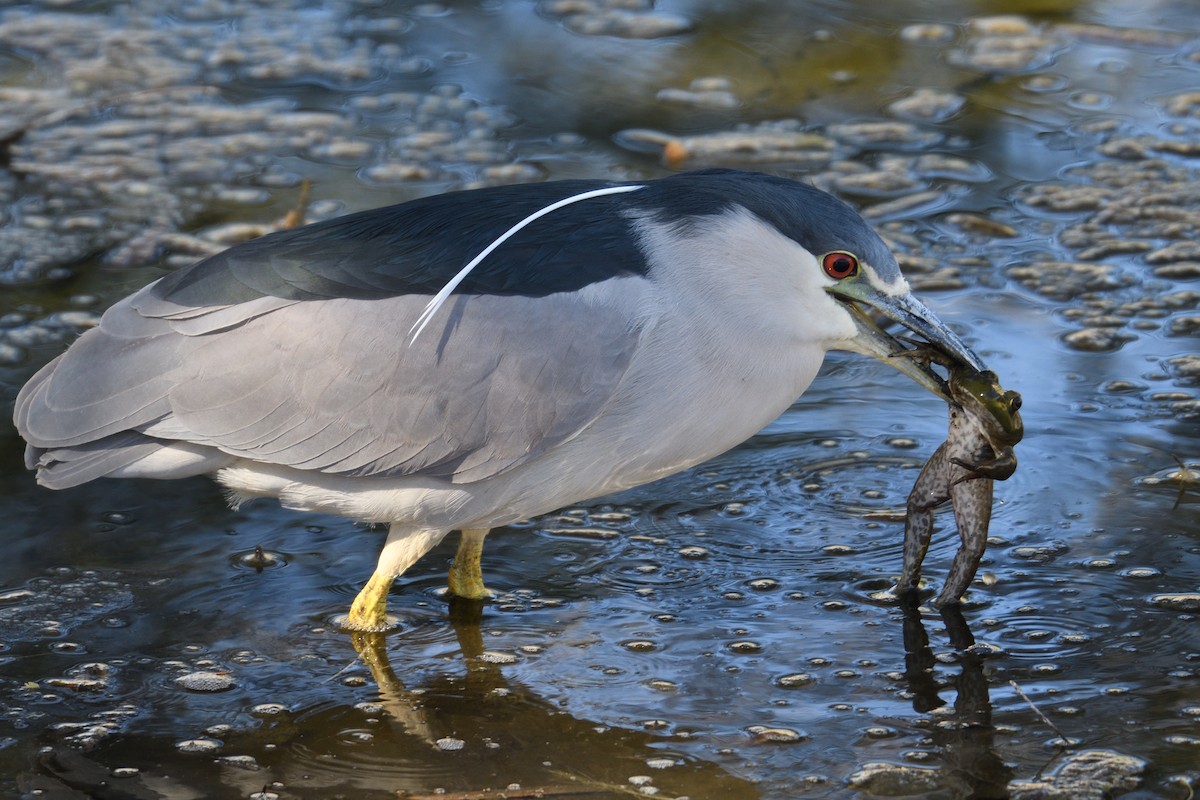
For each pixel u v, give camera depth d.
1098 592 8.59
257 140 14.91
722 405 8.15
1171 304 12.05
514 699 7.79
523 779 7.11
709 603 8.69
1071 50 16.92
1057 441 10.14
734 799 6.90
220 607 8.66
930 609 8.55
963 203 13.77
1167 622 8.28
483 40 17.23
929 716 7.53
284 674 8.03
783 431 10.48
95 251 12.80
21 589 8.73
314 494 8.25
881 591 8.74
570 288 7.92
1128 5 18.08
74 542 9.27
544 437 7.90
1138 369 11.07
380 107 15.67
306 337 7.95
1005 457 7.93
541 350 7.85
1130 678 7.80
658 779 7.07
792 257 7.96
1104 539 9.09
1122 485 9.62
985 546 8.88
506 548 9.35
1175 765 7.02
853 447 10.25
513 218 8.20
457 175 14.10
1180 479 9.66
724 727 7.49
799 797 6.91
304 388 7.95
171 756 7.30
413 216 8.32
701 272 7.95
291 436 8.01
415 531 8.32
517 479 8.11
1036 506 9.45
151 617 8.52
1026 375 11.02
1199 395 10.70
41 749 7.33
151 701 7.76
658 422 8.05
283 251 8.23
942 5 18.11
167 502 9.78
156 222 13.30
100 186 13.96
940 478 8.38
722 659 8.12
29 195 13.77
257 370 7.97
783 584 8.85
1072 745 7.22
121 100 15.75
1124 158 14.55
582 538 9.42
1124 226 13.33
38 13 17.94
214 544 9.32
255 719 7.62
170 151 14.67
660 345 7.90
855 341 8.17
